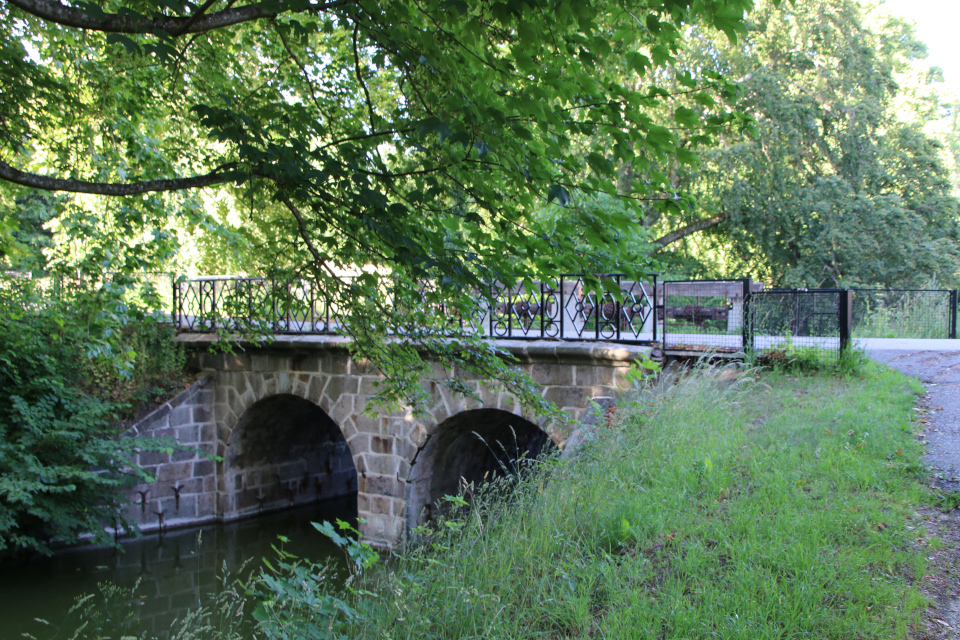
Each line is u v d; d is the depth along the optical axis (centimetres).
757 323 878
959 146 3241
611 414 727
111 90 641
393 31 360
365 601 375
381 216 371
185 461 1223
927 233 2141
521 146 357
